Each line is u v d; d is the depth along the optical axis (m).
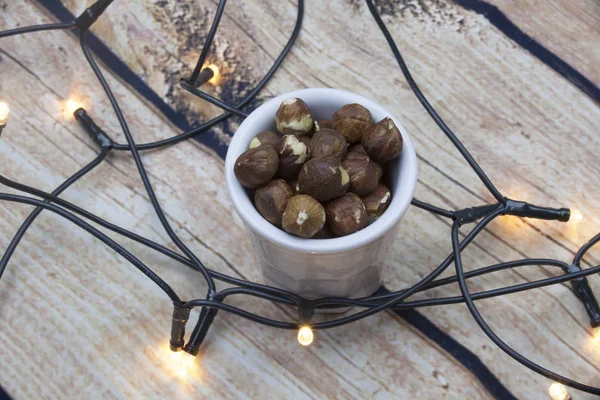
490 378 0.47
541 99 0.53
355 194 0.41
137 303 0.49
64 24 0.52
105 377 0.47
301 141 0.41
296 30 0.54
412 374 0.47
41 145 0.52
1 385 0.47
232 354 0.48
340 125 0.42
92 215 0.48
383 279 0.49
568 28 0.55
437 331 0.48
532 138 0.52
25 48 0.54
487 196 0.51
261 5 0.56
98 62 0.54
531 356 0.47
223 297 0.46
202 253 0.50
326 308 0.48
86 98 0.53
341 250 0.40
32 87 0.54
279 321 0.47
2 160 0.52
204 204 0.51
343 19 0.55
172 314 0.48
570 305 0.48
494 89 0.53
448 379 0.47
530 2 0.55
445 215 0.47
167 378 0.47
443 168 0.51
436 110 0.53
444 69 0.54
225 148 0.52
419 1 0.55
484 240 0.50
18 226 0.50
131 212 0.51
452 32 0.55
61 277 0.49
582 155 0.52
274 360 0.48
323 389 0.47
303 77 0.54
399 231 0.50
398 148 0.41
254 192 0.41
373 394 0.47
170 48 0.55
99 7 0.51
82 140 0.52
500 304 0.48
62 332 0.48
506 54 0.54
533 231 0.50
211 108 0.53
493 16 0.55
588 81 0.53
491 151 0.52
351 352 0.48
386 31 0.52
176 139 0.52
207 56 0.54
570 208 0.50
